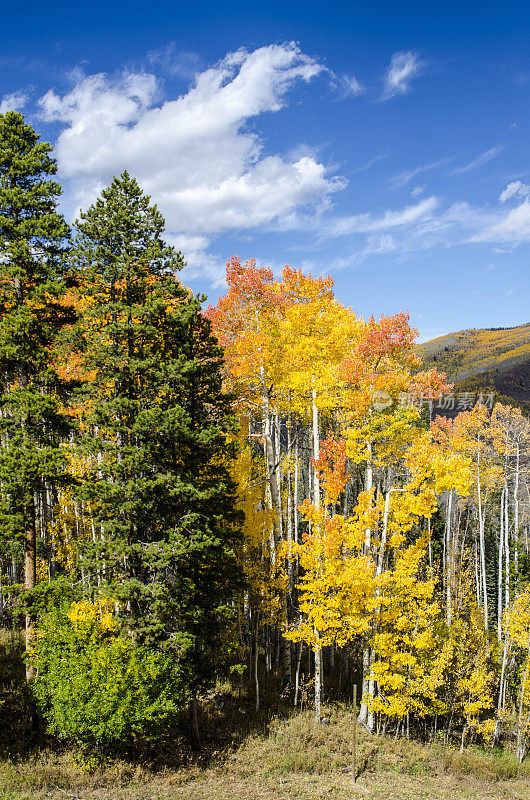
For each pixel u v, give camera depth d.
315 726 18.20
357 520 18.41
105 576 15.24
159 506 15.60
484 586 32.56
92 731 13.23
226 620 16.39
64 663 13.70
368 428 16.84
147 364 15.10
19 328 14.59
